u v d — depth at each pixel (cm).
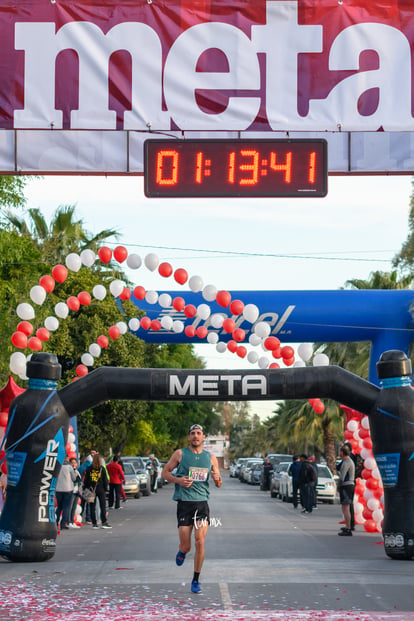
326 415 5978
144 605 1126
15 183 2483
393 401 1675
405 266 4062
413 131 1546
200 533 1228
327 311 2627
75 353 3569
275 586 1288
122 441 5866
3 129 1543
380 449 1681
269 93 1545
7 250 2675
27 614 1068
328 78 1545
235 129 1543
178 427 7138
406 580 1351
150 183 1429
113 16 1549
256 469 7075
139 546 1911
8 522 1603
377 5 1552
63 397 1647
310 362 4778
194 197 1429
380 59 1548
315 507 3606
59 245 4491
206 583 1320
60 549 1844
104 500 2445
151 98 1544
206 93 1545
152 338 2650
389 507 1658
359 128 1543
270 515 3050
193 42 1548
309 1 1548
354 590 1251
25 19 1546
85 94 1544
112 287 2166
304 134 1591
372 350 2684
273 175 1432
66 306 2083
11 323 2792
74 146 1588
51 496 1627
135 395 1667
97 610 1092
